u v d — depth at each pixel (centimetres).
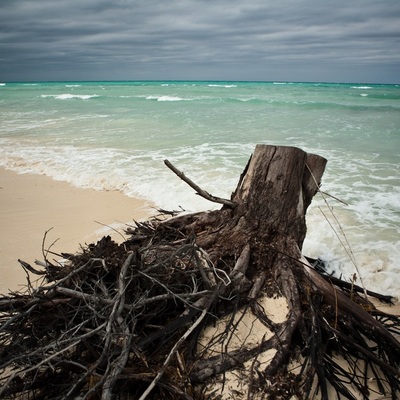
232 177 792
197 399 225
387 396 253
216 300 278
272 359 246
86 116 1967
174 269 278
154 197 707
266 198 329
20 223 600
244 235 326
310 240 525
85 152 1075
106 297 244
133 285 267
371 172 847
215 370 242
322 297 285
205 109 2333
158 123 1661
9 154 1064
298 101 2839
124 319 232
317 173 343
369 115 2017
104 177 827
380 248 493
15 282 416
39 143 1222
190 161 942
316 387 245
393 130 1455
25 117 1964
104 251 287
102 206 676
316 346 248
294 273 301
